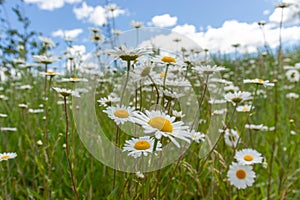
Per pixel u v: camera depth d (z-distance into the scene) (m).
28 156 0.63
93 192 0.50
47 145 0.49
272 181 0.55
